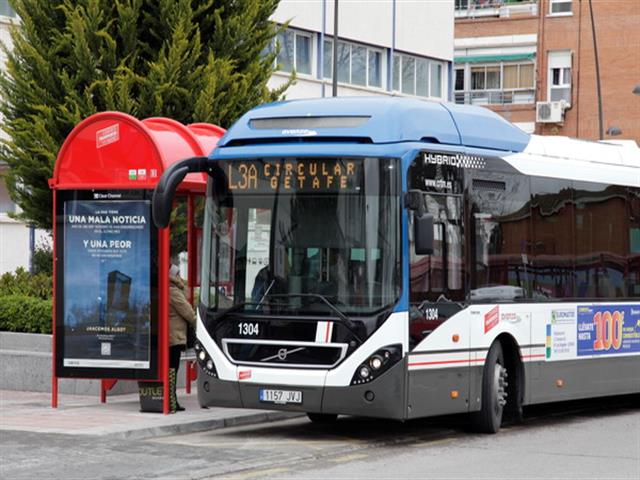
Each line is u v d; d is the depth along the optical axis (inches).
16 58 1047.0
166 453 640.4
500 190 771.4
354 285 674.8
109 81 1003.9
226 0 1086.4
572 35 2977.4
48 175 1022.4
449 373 712.4
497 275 764.0
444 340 706.8
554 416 901.2
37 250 1323.8
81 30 1007.6
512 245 780.0
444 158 719.1
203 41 1081.4
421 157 696.4
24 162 1030.4
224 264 704.4
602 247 877.2
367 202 678.5
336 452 664.4
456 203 727.1
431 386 696.4
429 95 2111.2
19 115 1049.5
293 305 682.2
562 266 832.3
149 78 1017.5
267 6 1117.7
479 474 594.2
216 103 1039.0
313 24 1827.0
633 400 980.6
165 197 682.8
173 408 800.9
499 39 3046.3
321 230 683.4
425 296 692.1
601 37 2952.8
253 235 697.6
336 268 678.5
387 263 673.0
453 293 719.1
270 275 690.2
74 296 804.6
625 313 898.1
